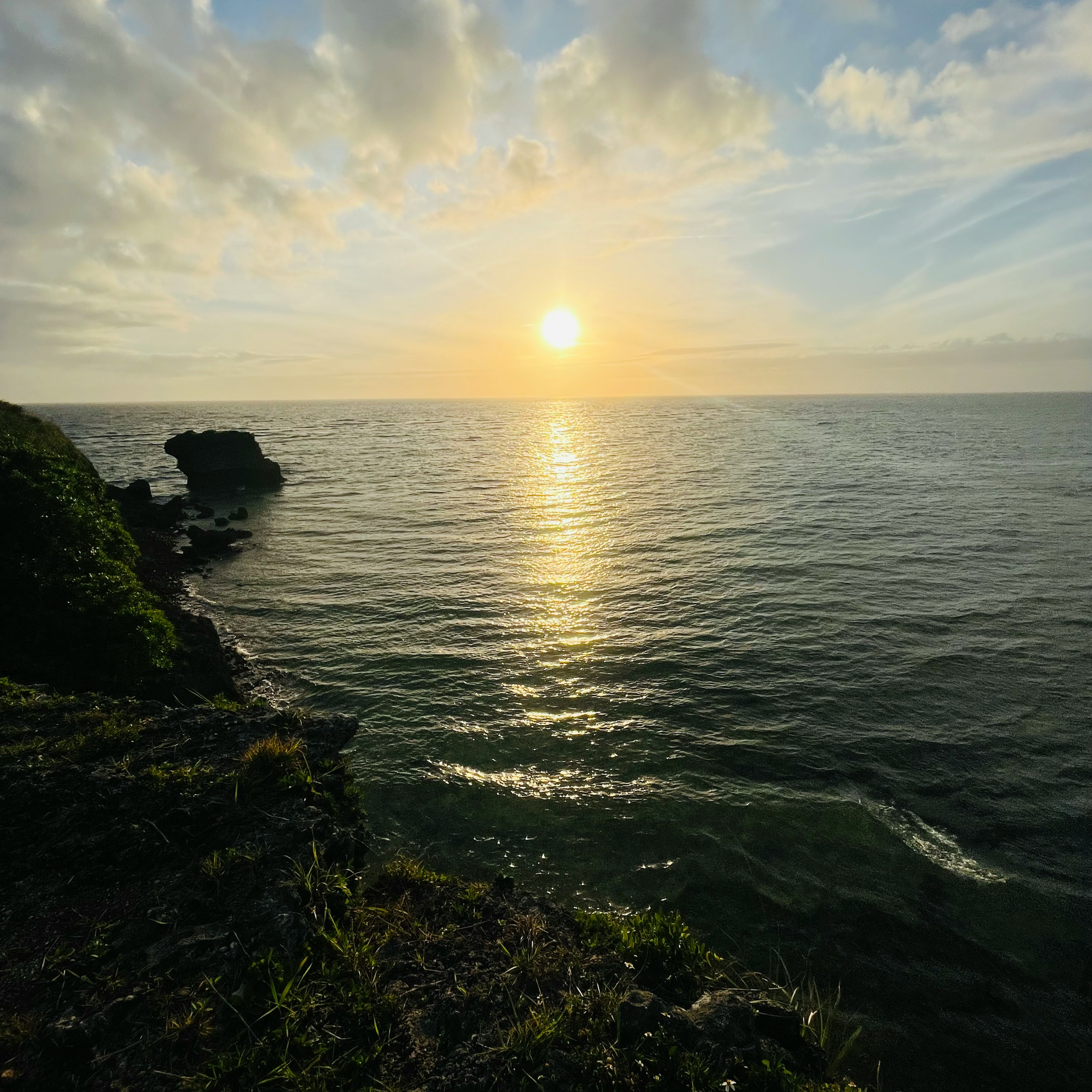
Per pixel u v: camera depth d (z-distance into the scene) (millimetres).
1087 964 9141
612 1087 4648
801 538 35500
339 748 9031
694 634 22000
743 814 12500
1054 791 13227
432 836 11922
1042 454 75812
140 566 28828
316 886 6133
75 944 5199
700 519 42062
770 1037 5703
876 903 10258
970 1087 7359
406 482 65688
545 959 5988
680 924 6805
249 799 7211
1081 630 21438
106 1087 4145
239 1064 4355
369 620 24328
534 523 43000
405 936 6133
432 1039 4953
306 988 5039
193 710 9195
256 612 25484
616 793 13266
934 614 23172
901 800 13008
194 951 5148
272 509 51156
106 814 6762
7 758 7461
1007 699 17031
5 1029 4406
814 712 16547
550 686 18375
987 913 10078
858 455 79750
